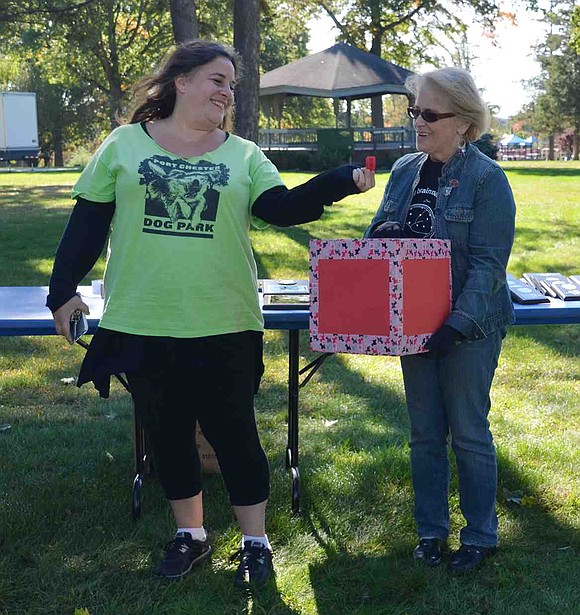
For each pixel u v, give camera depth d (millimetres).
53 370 5734
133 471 3977
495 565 3092
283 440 4414
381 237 2824
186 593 2939
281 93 28125
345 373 5672
